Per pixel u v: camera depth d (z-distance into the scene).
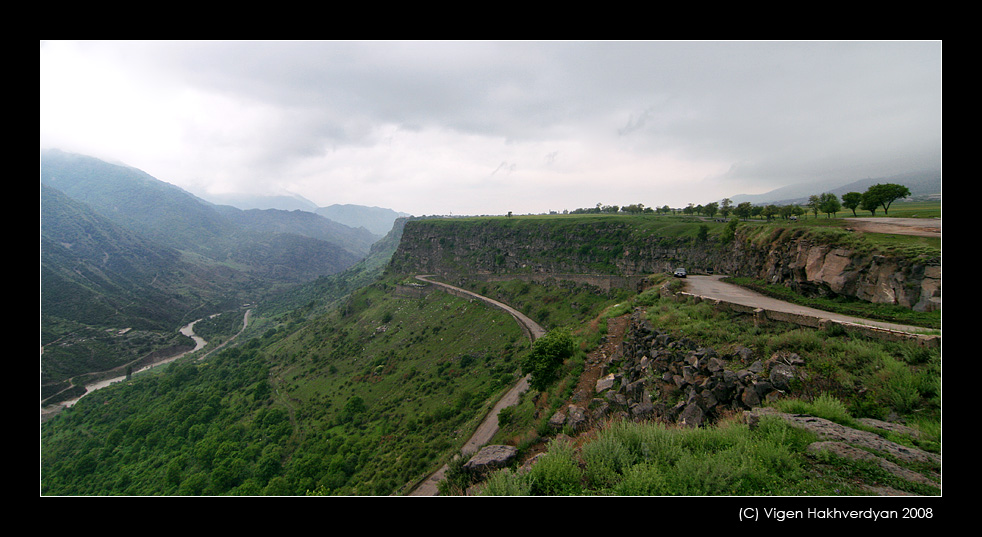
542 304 94.19
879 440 8.96
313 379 105.94
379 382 87.62
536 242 131.88
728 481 8.05
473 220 180.38
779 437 9.34
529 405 32.28
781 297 24.08
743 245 36.66
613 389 19.70
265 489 53.28
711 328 18.58
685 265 75.00
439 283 147.12
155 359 175.25
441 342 96.62
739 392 13.06
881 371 11.52
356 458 55.25
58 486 75.56
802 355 13.62
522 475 9.68
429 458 42.91
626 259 93.06
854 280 19.95
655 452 9.68
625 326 29.03
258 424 82.81
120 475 75.25
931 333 13.21
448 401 63.12
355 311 157.50
